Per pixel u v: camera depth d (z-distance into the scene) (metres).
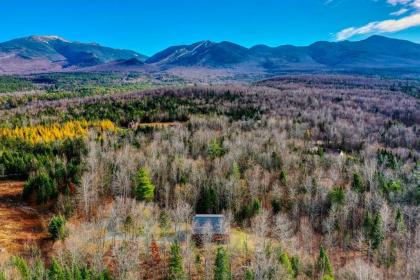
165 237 59.47
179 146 107.19
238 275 50.75
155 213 68.50
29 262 51.78
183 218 65.31
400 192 77.44
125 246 53.69
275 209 75.31
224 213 71.12
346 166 96.75
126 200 72.75
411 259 57.41
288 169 94.06
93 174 78.25
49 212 70.44
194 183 79.50
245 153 101.06
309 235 68.31
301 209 76.75
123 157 91.38
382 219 64.50
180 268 47.41
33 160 92.94
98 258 49.59
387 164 100.00
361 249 63.00
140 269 51.31
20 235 60.91
